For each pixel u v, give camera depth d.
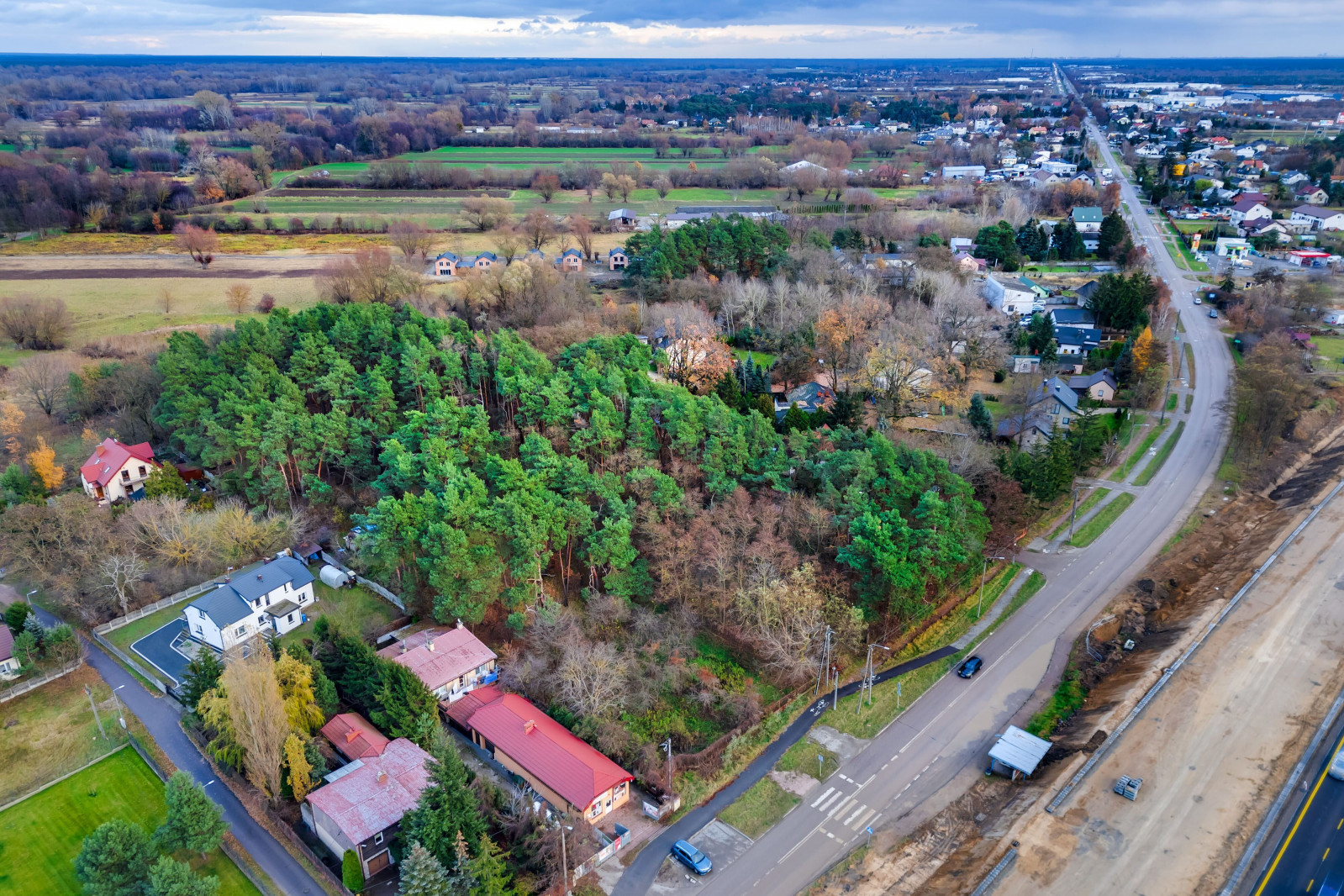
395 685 75.00
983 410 122.50
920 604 86.19
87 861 58.50
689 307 152.50
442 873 57.16
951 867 63.88
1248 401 132.50
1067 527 108.81
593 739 74.00
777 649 79.88
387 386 111.12
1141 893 60.47
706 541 87.38
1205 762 71.69
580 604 92.38
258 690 66.06
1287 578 94.94
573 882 62.16
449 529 84.56
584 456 106.50
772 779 72.94
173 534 96.44
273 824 68.38
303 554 101.12
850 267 180.38
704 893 62.44
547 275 167.62
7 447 122.06
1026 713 80.06
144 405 125.31
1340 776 69.00
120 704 81.06
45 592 96.38
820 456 99.62
